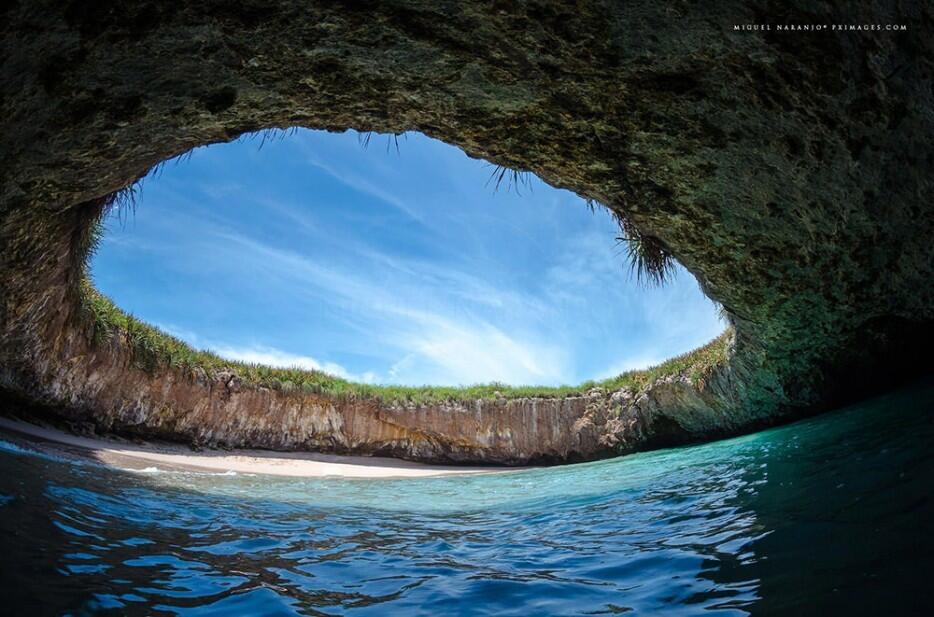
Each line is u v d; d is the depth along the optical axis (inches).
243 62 183.6
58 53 161.8
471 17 173.5
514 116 216.4
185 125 206.4
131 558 111.6
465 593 102.7
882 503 113.8
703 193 239.0
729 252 268.1
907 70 163.6
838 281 260.8
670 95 196.1
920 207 210.4
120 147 205.8
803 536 107.3
